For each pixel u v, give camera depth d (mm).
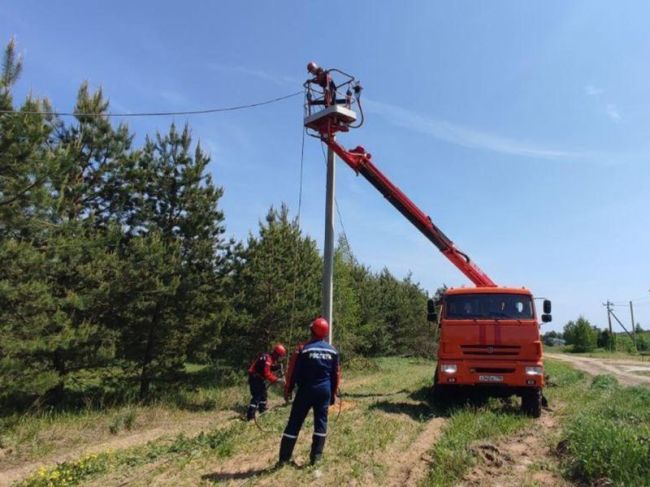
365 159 16344
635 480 6867
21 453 10070
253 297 20562
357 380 23719
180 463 8273
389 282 45844
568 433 9305
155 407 14773
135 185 16641
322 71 15445
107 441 11133
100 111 16016
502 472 7883
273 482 7172
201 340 17234
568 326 108250
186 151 17391
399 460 8484
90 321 14586
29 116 11414
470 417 12078
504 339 13344
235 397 17281
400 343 44344
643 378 31531
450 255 17359
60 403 14820
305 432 10398
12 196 11422
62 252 12805
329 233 14914
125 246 16484
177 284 16062
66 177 13062
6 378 11281
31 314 12062
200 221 17391
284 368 20719
